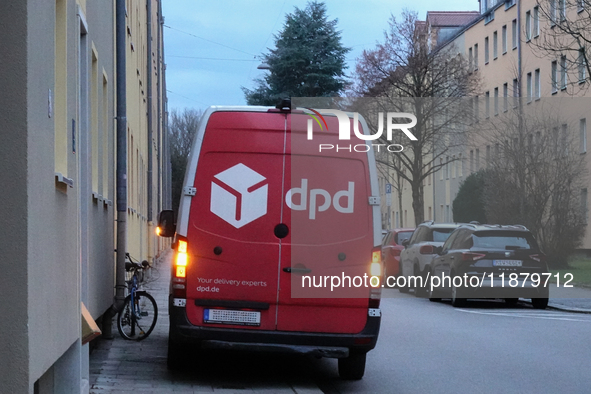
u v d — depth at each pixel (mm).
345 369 9742
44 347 5336
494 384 9445
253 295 8844
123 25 13508
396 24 48938
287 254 8883
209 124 8984
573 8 25516
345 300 8930
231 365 10609
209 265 8844
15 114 4785
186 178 8922
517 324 15789
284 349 8820
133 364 10008
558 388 9164
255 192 8922
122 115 13438
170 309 8984
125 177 13422
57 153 6594
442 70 47375
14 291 4758
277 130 9000
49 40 5617
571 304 19922
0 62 4793
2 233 4758
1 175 4770
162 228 10500
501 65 54969
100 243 11359
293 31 55906
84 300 9250
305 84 54688
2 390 4742
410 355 11766
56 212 5914
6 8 4789
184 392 8250
